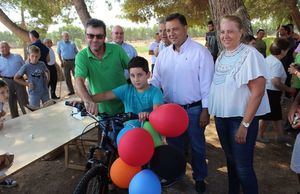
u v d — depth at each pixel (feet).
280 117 15.65
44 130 10.72
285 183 12.40
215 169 13.64
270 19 46.32
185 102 10.64
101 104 10.67
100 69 10.25
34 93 19.02
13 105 21.49
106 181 8.73
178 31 10.00
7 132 10.55
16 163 8.17
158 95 9.43
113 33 17.03
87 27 9.73
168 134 8.14
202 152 11.17
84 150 14.12
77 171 13.92
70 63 31.86
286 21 45.91
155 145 8.29
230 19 8.57
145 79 9.34
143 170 7.86
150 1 42.73
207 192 11.87
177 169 8.01
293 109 10.02
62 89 34.68
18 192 12.40
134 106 9.66
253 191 9.41
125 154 7.43
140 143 7.39
